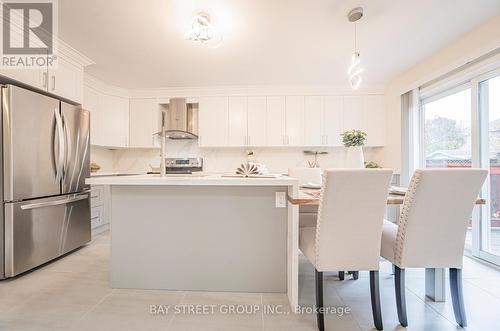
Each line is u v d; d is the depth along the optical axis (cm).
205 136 430
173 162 456
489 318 159
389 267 245
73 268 235
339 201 143
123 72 354
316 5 204
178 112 429
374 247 149
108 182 176
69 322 152
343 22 229
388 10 212
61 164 251
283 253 190
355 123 418
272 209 191
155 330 145
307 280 215
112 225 197
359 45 274
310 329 147
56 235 251
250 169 219
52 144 243
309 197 165
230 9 208
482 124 261
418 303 178
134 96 440
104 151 449
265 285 191
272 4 202
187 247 194
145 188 195
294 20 225
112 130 417
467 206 144
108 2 199
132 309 167
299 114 422
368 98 418
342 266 148
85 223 294
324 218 145
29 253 221
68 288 195
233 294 188
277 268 191
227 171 461
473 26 238
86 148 293
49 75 252
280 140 423
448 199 142
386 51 289
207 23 209
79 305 171
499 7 209
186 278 194
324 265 147
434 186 140
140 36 252
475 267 241
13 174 207
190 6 204
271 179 169
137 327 148
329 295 188
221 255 193
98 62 318
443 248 149
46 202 236
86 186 293
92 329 146
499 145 252
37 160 228
